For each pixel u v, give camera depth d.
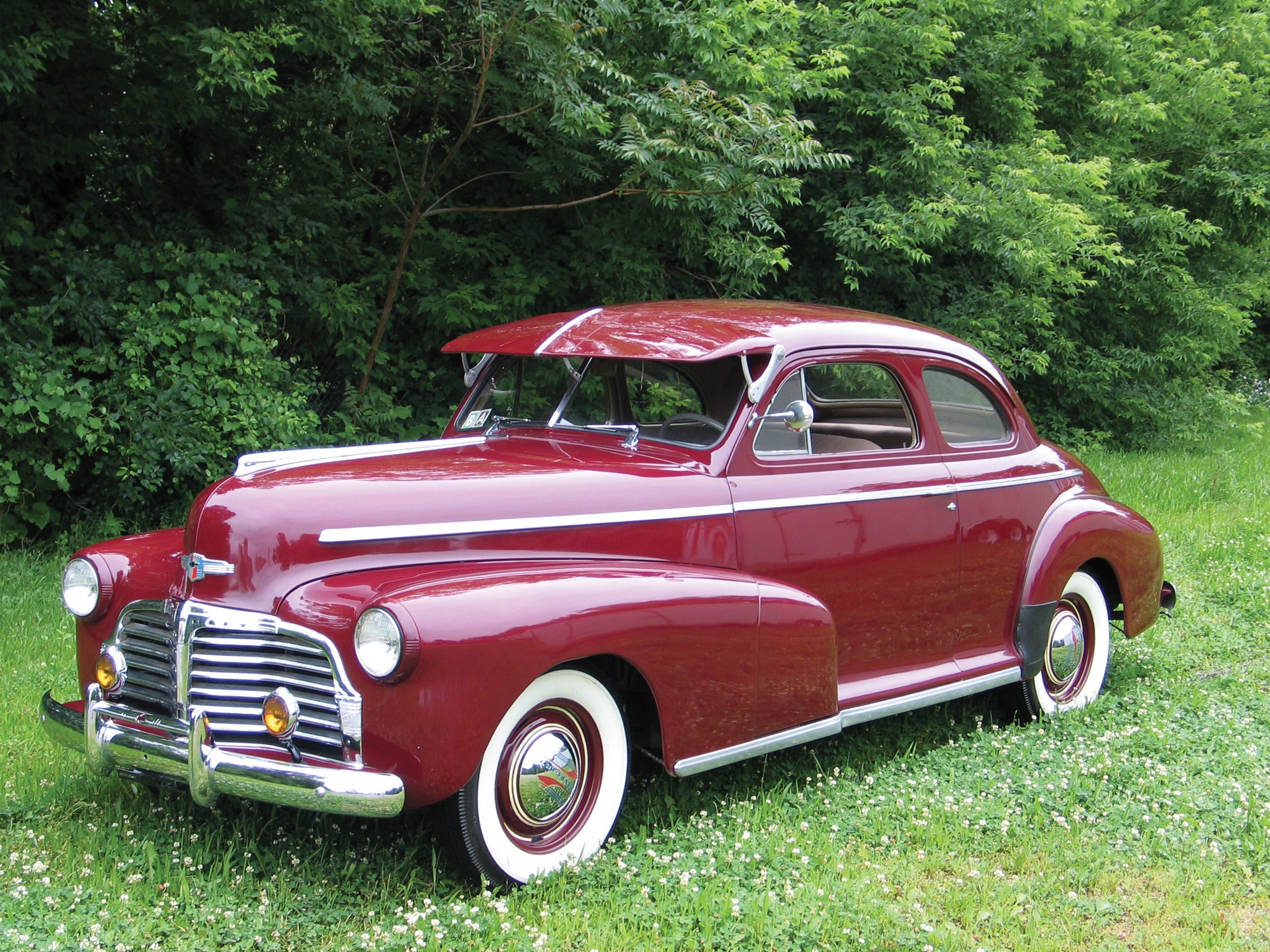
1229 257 16.45
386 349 9.75
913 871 3.60
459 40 8.66
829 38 11.29
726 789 4.20
